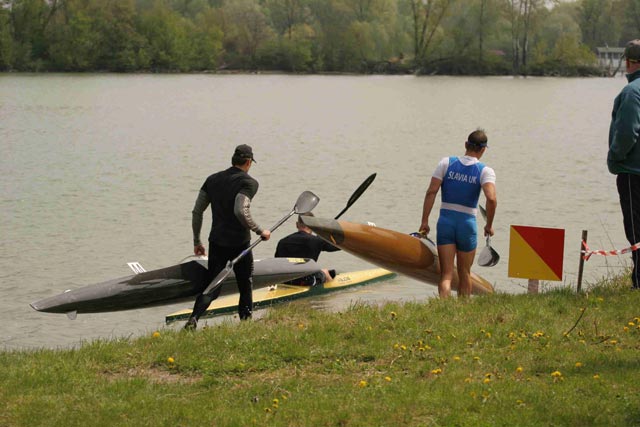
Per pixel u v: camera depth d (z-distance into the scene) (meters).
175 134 37.66
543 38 114.12
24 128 39.31
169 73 105.81
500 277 13.09
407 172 25.45
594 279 12.86
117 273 13.38
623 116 8.41
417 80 98.62
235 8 114.50
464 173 8.97
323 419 5.64
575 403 5.78
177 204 19.48
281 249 11.38
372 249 10.14
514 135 39.38
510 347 7.09
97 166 26.25
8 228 16.67
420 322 7.83
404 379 6.42
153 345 7.35
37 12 97.50
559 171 25.95
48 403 6.02
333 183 22.98
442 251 9.09
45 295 12.09
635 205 8.65
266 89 77.88
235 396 6.15
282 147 32.72
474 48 108.69
